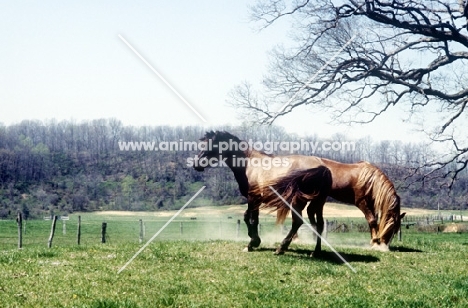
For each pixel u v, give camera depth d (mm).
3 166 143750
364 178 17156
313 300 9547
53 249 15805
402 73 27812
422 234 47500
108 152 162875
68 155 163000
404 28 26984
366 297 9875
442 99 27969
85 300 9273
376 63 27641
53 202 121938
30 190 129875
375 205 17062
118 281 10844
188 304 9133
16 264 12773
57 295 9641
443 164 27422
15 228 62750
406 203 81188
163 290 10133
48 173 144125
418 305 9336
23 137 179625
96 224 71938
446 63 27750
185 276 11508
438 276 12133
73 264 12773
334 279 11516
